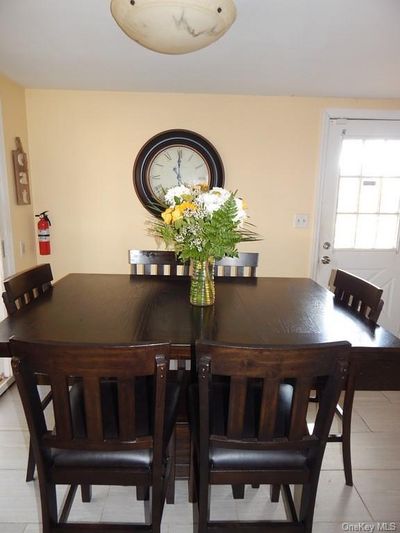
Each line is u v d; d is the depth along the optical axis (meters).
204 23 1.17
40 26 1.68
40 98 2.72
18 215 2.62
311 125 2.85
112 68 2.24
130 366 0.92
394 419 2.15
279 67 2.18
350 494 1.60
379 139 2.89
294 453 1.11
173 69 2.24
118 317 1.49
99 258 2.99
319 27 1.67
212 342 0.91
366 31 1.70
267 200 2.95
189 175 2.84
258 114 2.81
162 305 1.67
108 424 1.18
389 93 2.68
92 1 1.46
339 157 2.90
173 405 1.35
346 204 2.99
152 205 2.72
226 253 1.50
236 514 1.50
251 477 1.09
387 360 1.27
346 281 1.81
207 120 2.80
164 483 1.21
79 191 2.88
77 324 1.41
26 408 0.97
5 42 1.86
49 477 1.07
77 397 1.33
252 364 0.91
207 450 1.04
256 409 1.27
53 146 2.80
